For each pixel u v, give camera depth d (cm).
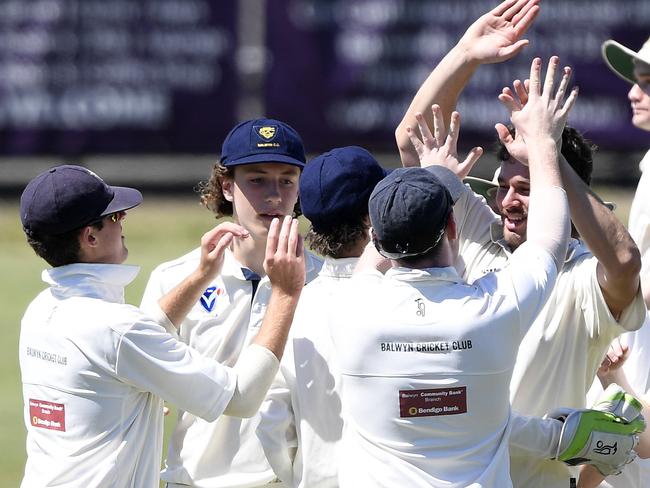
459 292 1308
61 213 1441
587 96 6762
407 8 6750
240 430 1566
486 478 1289
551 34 6700
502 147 1538
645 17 6675
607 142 6800
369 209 1328
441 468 1288
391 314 1302
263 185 1658
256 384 1430
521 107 1443
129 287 4669
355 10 6775
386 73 6794
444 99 1588
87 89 6750
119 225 1495
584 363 1441
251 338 1609
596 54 6719
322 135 6844
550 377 1435
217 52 6788
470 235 1593
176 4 6750
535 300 1314
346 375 1329
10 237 6094
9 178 6844
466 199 1602
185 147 6819
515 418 1373
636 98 2034
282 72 6825
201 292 1550
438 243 1314
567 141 1521
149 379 1417
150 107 6788
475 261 1572
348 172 1502
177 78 6788
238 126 1705
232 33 6794
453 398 1284
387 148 6825
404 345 1292
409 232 1288
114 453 1416
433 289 1312
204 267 1538
